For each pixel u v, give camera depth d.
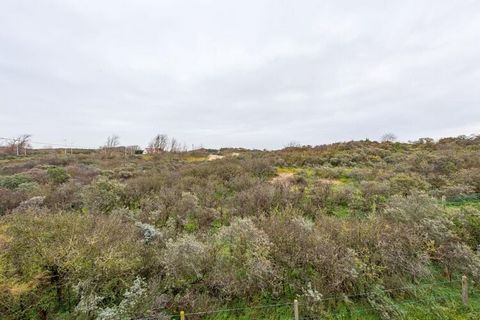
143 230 6.76
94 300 4.18
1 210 9.67
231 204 9.54
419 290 5.10
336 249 5.15
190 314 4.53
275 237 5.54
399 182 10.75
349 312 4.66
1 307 4.06
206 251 5.43
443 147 20.16
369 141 25.09
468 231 6.39
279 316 4.63
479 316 4.59
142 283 4.84
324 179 13.66
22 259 4.54
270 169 15.54
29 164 21.78
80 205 10.08
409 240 5.58
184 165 20.16
